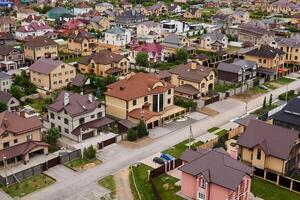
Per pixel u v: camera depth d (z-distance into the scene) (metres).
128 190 67.56
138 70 137.50
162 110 101.00
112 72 128.88
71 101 87.88
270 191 67.06
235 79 123.00
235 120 91.56
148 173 71.12
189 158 68.94
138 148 82.31
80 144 83.12
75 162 76.44
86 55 155.88
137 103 96.06
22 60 143.00
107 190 67.50
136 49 150.50
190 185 64.38
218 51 163.12
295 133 70.69
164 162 75.19
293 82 129.50
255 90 120.44
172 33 183.75
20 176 69.94
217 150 67.50
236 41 187.88
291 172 72.69
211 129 91.94
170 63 146.25
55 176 71.62
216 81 126.19
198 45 177.12
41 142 79.19
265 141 71.50
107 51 135.00
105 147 82.50
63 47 169.62
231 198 60.06
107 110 98.88
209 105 107.31
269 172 69.75
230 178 60.03
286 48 149.62
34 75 121.00
